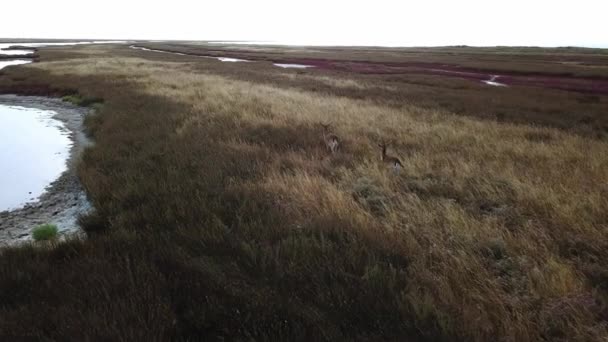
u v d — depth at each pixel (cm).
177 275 460
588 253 526
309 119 1545
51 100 2512
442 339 351
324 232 586
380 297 415
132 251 513
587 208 677
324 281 450
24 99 2573
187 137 1227
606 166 933
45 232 695
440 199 740
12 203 884
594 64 5916
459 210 678
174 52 9044
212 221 616
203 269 472
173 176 862
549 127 1585
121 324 354
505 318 385
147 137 1258
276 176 839
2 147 1386
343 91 2677
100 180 895
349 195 753
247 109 1752
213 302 402
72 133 1620
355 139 1248
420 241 576
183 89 2498
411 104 2144
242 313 388
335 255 500
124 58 5703
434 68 5269
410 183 852
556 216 647
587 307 395
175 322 367
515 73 4572
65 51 7781
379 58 7338
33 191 960
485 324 373
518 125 1598
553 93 2753
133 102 1994
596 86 3291
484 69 4931
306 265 484
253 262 495
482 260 512
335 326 365
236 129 1353
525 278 464
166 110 1744
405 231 596
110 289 414
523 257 509
